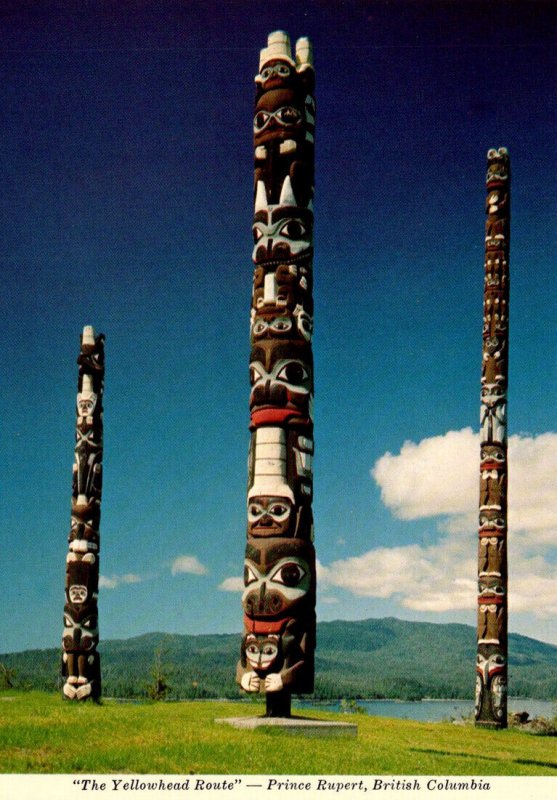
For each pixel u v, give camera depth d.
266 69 19.02
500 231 30.72
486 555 28.23
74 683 26.66
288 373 17.45
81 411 28.70
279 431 17.25
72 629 27.05
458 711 32.34
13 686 37.47
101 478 28.64
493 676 27.16
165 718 18.36
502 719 26.84
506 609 27.91
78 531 27.84
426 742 19.88
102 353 29.48
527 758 18.78
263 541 16.58
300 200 18.38
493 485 28.72
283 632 16.14
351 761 14.27
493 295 30.31
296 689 16.02
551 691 104.69
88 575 27.52
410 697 123.44
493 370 29.70
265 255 18.19
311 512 17.08
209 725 16.83
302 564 16.44
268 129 18.70
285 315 17.77
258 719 16.50
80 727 16.23
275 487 16.83
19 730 15.62
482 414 29.50
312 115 19.05
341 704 30.70
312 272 18.41
